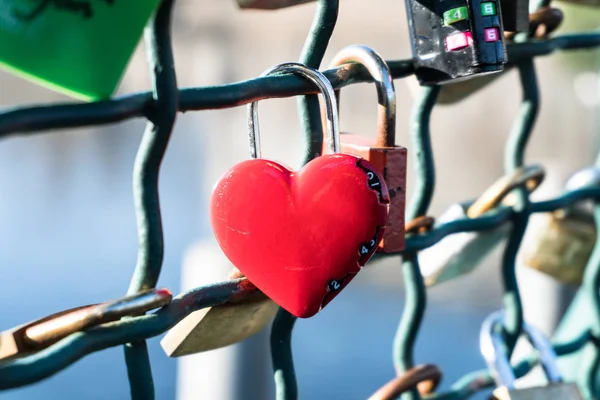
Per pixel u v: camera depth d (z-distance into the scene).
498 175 11.33
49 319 0.75
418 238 1.09
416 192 1.12
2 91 13.73
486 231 1.23
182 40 12.35
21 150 13.77
